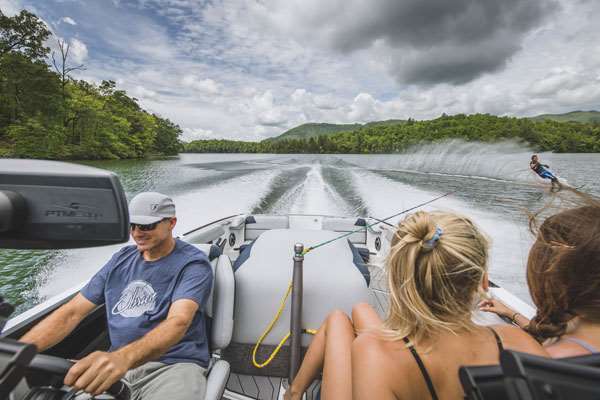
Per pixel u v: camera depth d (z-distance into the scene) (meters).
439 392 0.63
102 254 5.04
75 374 0.78
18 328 1.22
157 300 1.33
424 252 0.67
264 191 9.54
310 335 1.59
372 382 0.63
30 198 0.61
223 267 1.55
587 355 0.47
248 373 1.66
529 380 0.38
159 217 1.31
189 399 1.13
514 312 1.39
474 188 10.21
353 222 3.45
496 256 4.70
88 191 0.61
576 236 0.61
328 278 1.59
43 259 4.79
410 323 0.68
